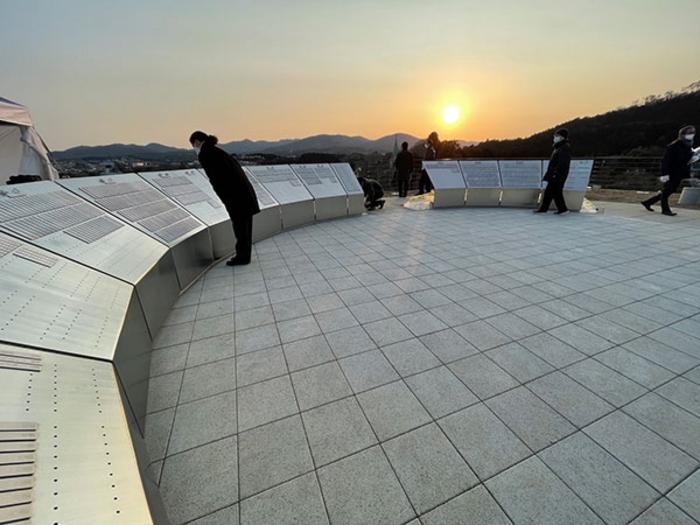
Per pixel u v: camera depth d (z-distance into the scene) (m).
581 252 4.09
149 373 1.91
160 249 2.63
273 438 1.47
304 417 1.58
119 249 2.23
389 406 1.65
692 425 1.50
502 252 4.16
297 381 1.84
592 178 10.24
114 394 1.15
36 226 1.87
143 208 2.98
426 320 2.50
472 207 7.49
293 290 3.08
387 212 7.20
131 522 0.75
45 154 6.88
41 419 0.90
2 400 0.89
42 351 1.16
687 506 1.15
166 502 1.19
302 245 4.62
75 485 0.77
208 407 1.66
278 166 5.95
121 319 1.60
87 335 1.37
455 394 1.73
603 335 2.26
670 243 4.40
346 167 6.99
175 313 2.65
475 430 1.49
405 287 3.11
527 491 1.21
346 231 5.44
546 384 1.79
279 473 1.30
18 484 0.71
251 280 3.33
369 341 2.23
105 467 0.85
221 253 3.94
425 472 1.30
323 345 2.19
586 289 3.00
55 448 0.84
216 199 4.24
